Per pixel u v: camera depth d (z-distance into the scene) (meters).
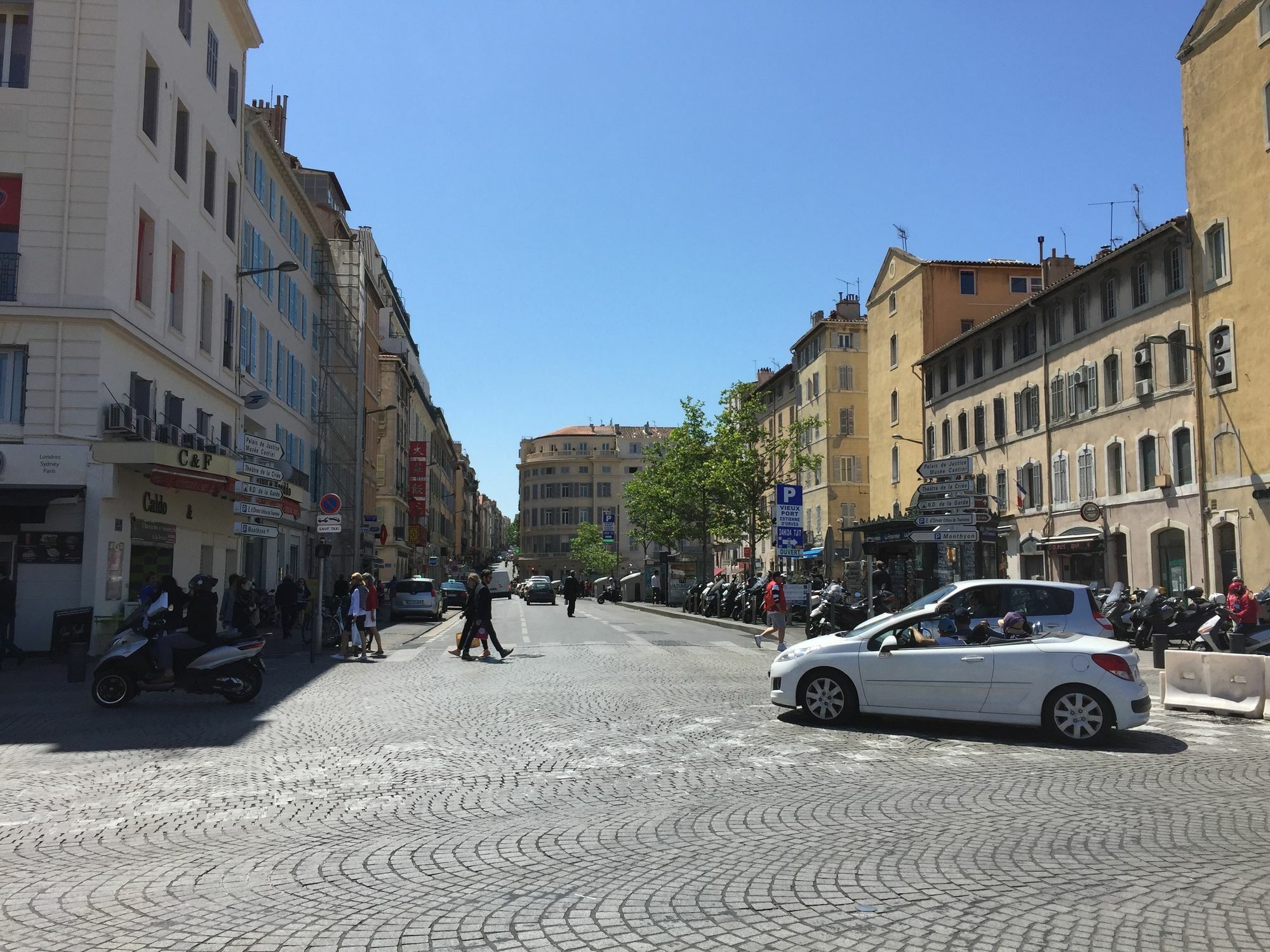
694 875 5.79
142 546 24.08
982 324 40.84
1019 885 5.55
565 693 14.86
